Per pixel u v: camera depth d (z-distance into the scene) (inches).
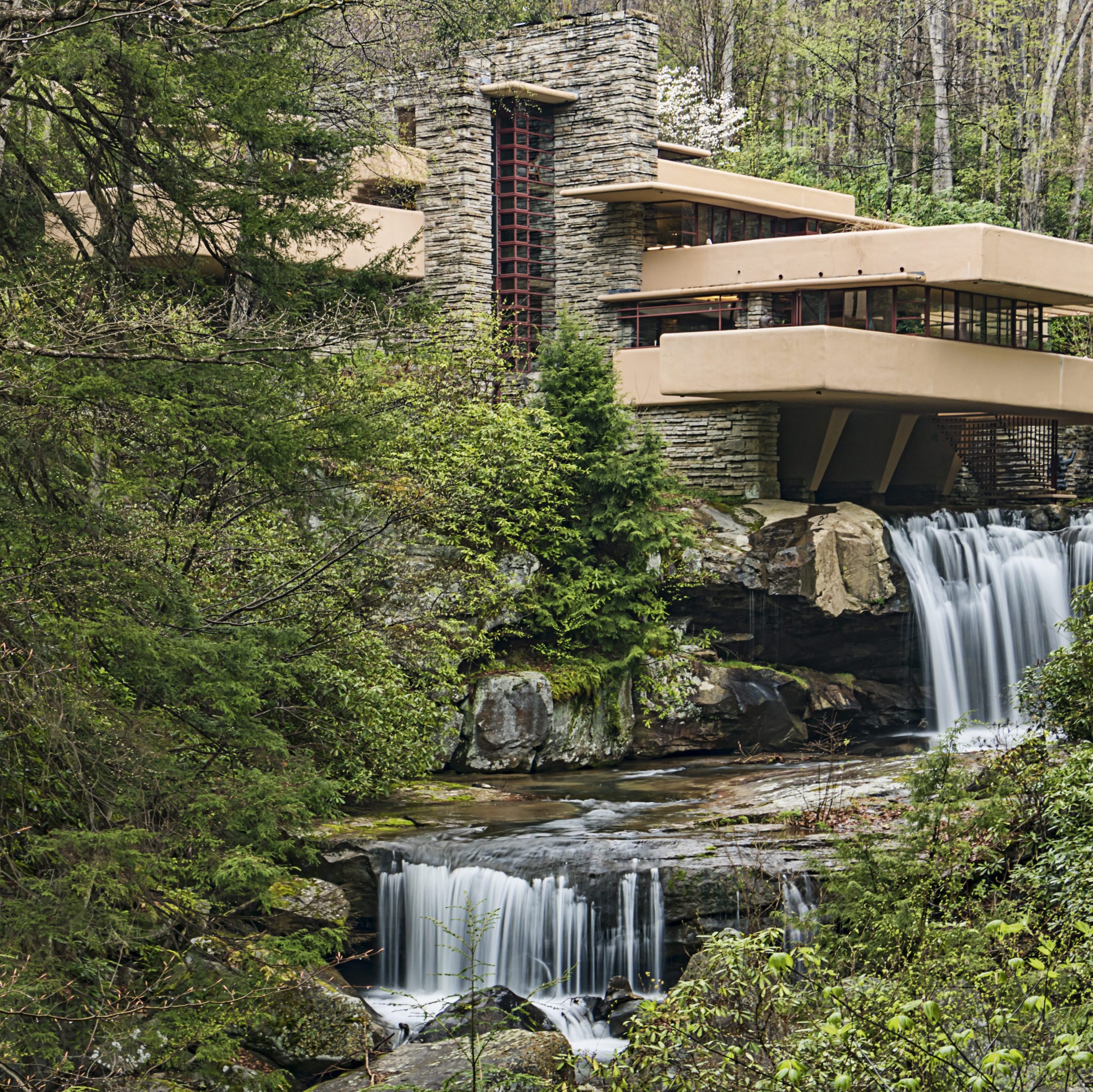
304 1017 530.9
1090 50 2372.0
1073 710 633.6
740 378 1098.1
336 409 478.3
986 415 1390.3
